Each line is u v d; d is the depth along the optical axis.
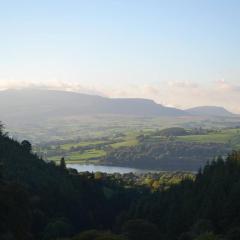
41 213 129.62
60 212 152.12
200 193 136.25
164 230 135.88
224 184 132.00
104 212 189.25
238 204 115.38
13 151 178.12
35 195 141.38
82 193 189.12
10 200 72.81
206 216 119.44
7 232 69.06
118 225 159.75
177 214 131.00
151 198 167.00
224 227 113.69
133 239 112.25
